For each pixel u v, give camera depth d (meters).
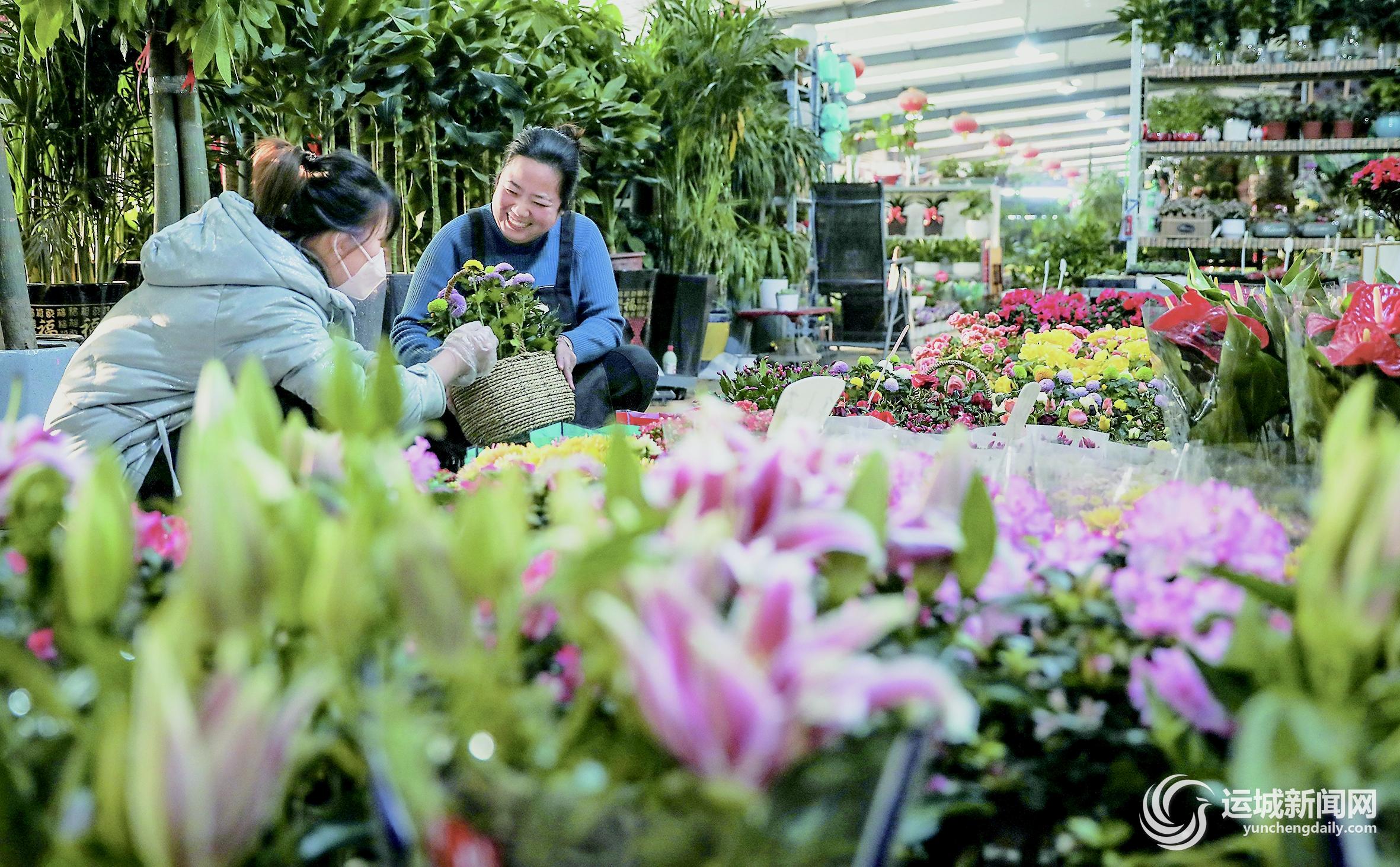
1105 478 1.04
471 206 4.72
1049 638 0.60
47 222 3.77
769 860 0.38
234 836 0.37
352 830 0.46
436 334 2.66
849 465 0.88
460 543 0.44
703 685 0.37
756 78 6.19
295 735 0.40
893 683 0.37
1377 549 0.44
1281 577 0.63
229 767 0.36
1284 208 7.46
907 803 0.41
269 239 2.06
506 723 0.43
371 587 0.45
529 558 0.46
